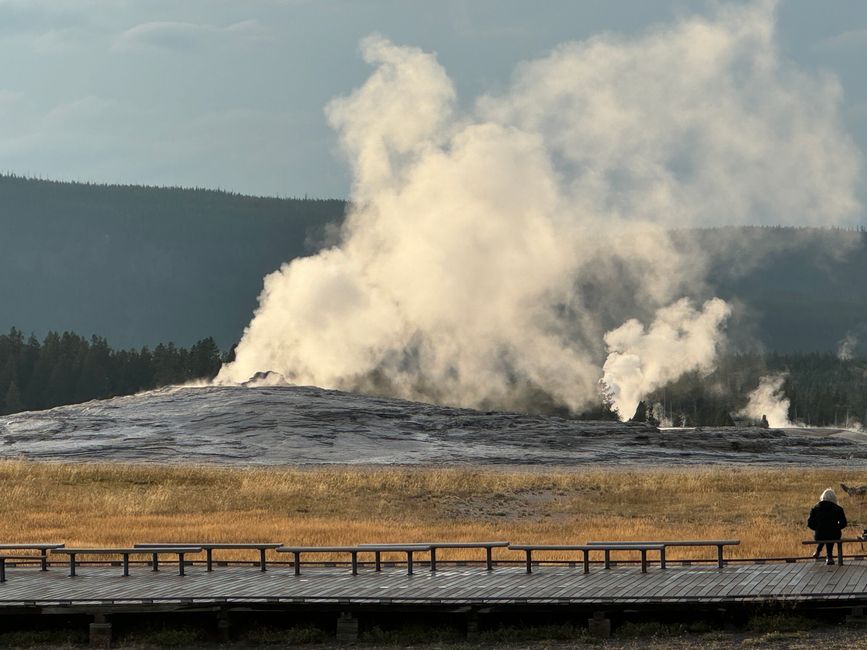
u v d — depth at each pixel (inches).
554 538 4468.5
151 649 2881.4
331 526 4886.8
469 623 2874.0
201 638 2935.5
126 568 3344.0
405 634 2893.7
